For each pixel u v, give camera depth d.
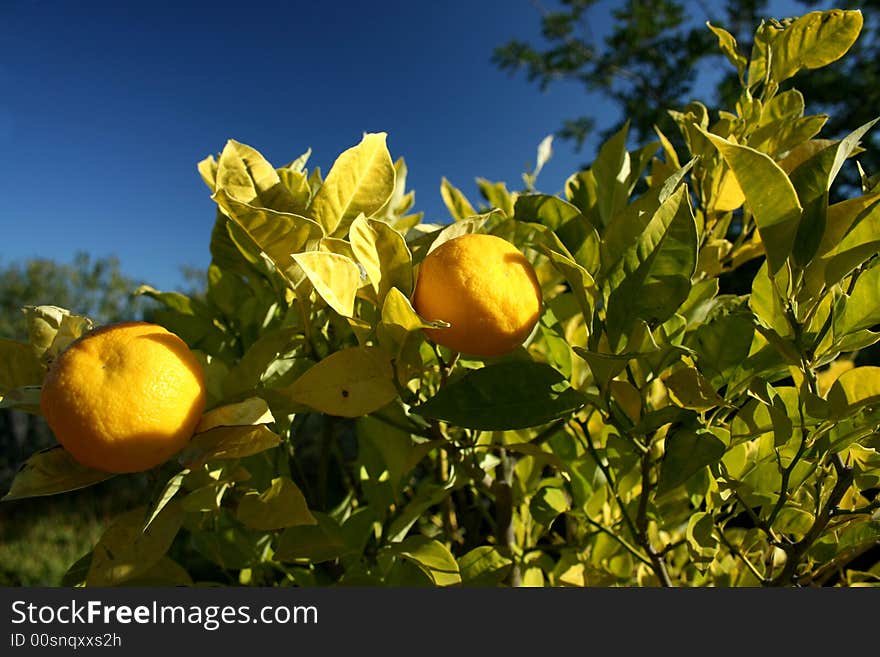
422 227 1.46
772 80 1.26
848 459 1.05
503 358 1.11
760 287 1.01
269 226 0.88
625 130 1.27
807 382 0.89
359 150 1.02
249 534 1.43
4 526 8.70
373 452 1.42
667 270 0.90
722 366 1.03
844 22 1.15
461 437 1.35
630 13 7.36
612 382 0.96
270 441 0.85
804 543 0.99
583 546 1.48
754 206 0.84
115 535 0.91
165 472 0.91
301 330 1.08
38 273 16.45
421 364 0.94
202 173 1.21
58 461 0.93
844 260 0.85
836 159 0.86
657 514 1.29
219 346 1.43
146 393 0.80
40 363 1.00
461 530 1.96
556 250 0.97
